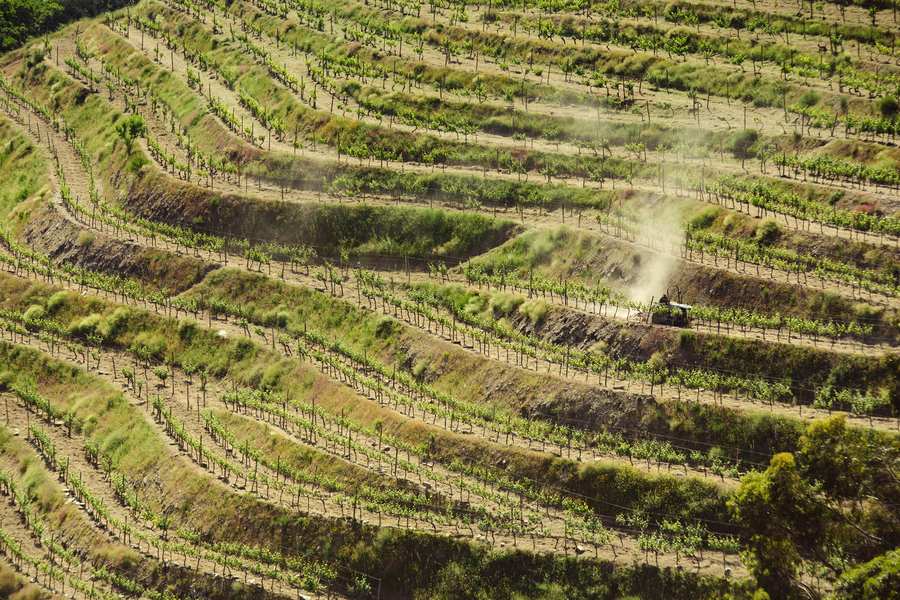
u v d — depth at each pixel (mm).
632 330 86875
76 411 96500
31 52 167000
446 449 81812
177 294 108125
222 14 165500
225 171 121625
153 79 146875
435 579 73250
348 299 101562
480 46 142750
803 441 71000
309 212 111188
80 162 135000
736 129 113312
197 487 82688
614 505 75500
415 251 106750
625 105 122500
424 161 117812
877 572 62500
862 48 126250
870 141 106062
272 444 85625
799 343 83188
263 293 104938
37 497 87438
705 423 78688
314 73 138875
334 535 76250
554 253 100500
